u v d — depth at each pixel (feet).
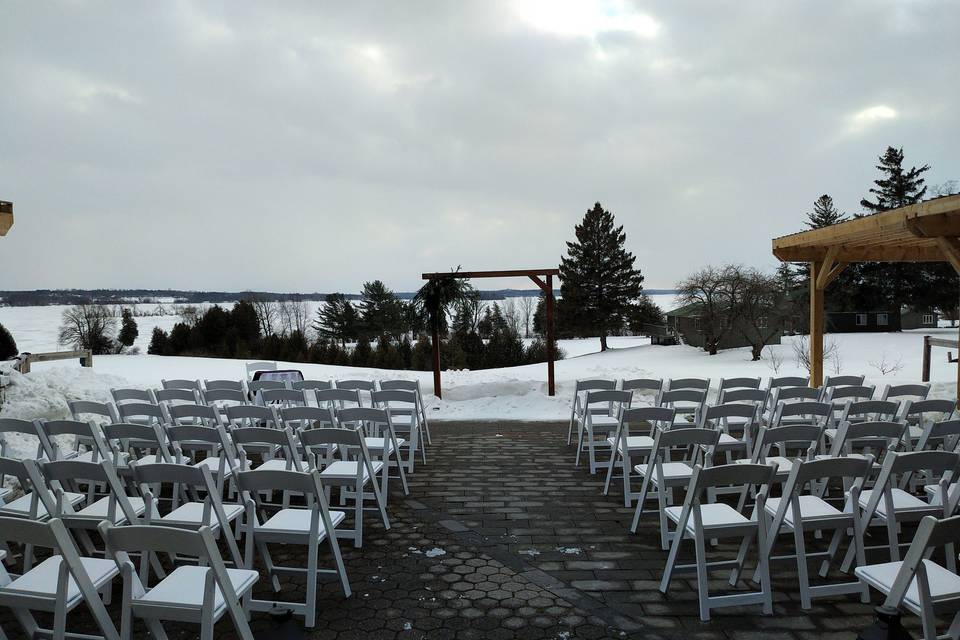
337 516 11.62
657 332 124.98
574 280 128.57
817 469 10.18
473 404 34.94
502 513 16.17
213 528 10.64
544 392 38.09
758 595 10.30
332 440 13.56
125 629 7.58
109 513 11.13
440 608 10.72
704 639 9.52
